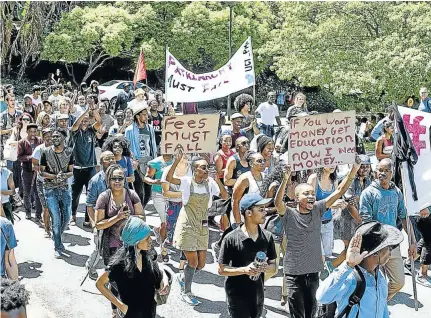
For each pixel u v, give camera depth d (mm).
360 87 20203
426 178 6816
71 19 30109
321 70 21328
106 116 12805
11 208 7988
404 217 6926
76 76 35312
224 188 7793
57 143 8484
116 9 30781
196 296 7531
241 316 5234
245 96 10820
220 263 5184
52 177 8555
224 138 8703
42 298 7301
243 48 11500
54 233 8695
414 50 19406
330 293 4391
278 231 6883
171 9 30922
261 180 6867
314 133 6805
